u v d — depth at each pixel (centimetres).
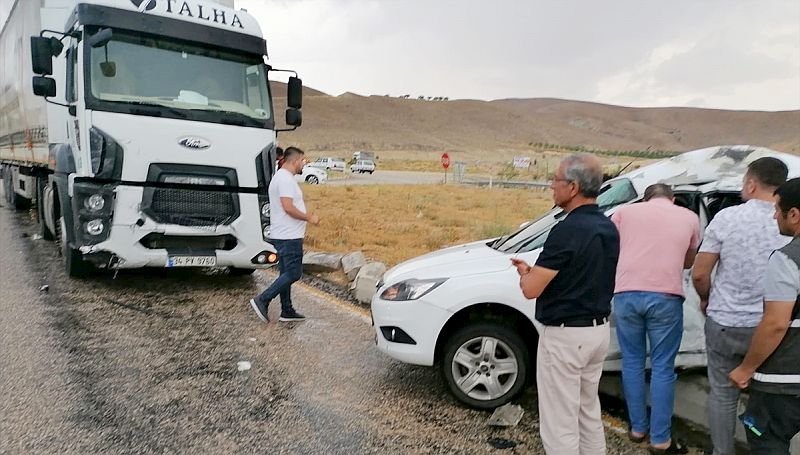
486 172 5709
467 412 459
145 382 492
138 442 394
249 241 771
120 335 606
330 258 948
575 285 324
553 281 329
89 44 697
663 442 400
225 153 749
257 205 774
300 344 603
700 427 449
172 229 725
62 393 462
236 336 620
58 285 791
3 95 1441
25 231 1227
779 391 287
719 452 359
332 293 821
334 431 420
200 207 742
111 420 422
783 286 278
